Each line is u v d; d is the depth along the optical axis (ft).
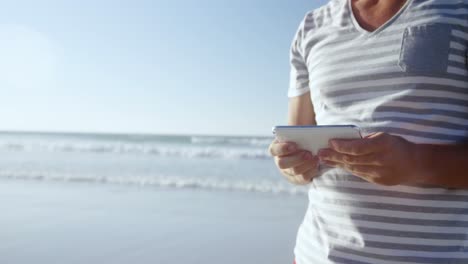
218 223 18.29
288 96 5.65
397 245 3.98
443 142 3.98
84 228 17.47
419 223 3.93
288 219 18.98
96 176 34.73
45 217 19.38
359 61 4.34
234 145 76.07
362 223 4.14
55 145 75.66
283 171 5.02
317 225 4.60
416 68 3.96
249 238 15.96
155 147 70.23
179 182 31.01
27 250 14.52
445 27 3.94
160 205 22.33
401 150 3.51
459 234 3.94
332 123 4.58
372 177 3.70
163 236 16.31
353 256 4.19
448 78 3.93
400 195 3.98
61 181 32.27
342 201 4.30
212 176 34.94
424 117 3.98
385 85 4.16
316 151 4.03
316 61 4.80
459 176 3.74
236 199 24.21
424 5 4.06
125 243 15.29
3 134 126.52
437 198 3.92
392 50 4.13
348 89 4.41
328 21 4.81
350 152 3.58
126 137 102.32
